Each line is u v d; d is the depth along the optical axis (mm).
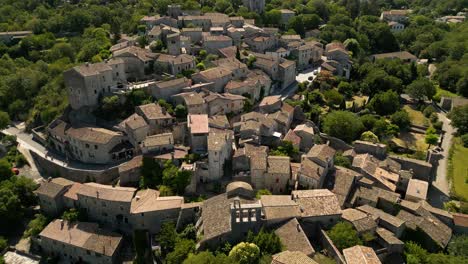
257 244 88625
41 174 135875
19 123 169375
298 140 129750
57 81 167250
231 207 92250
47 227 109188
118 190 111312
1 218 116812
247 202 99000
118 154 129750
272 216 94250
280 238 90375
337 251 86938
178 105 137125
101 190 111312
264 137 129875
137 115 133250
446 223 105125
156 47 177000
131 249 107062
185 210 104125
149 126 130250
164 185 115062
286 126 136625
